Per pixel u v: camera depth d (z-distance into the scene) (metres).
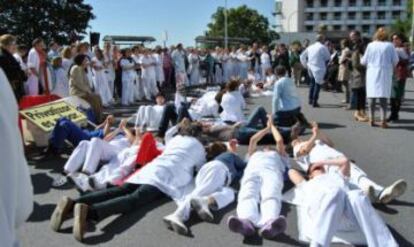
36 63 11.57
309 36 67.56
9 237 1.42
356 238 4.50
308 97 16.42
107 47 15.46
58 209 5.00
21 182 1.59
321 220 4.17
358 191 4.34
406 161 7.58
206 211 5.08
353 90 11.51
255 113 9.28
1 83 1.51
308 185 4.92
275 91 9.60
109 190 5.45
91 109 10.24
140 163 6.37
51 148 7.92
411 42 26.30
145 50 17.19
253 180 5.23
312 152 6.71
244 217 4.77
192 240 4.72
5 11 51.69
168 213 5.37
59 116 8.72
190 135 6.17
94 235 4.87
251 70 23.55
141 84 17.05
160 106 10.23
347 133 9.91
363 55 10.86
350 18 125.12
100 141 6.80
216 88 19.81
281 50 21.56
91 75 14.43
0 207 1.40
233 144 6.76
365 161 7.62
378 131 10.11
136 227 5.04
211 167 5.59
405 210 5.42
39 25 52.03
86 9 55.62
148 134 6.54
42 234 4.93
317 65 13.72
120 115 12.95
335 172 5.40
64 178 6.61
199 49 24.06
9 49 7.73
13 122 1.53
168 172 5.73
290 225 4.98
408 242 4.61
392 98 11.01
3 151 1.45
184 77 20.11
